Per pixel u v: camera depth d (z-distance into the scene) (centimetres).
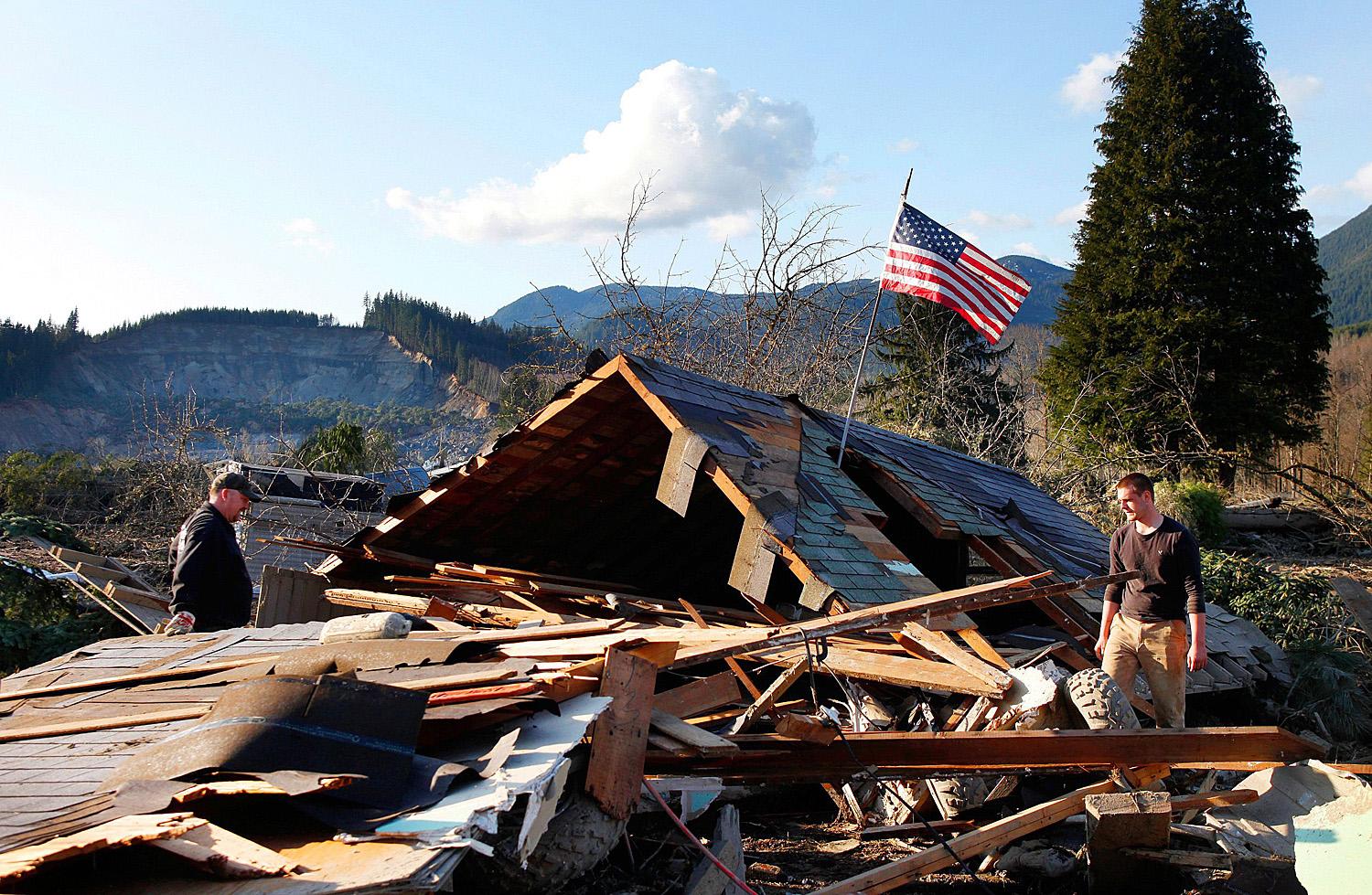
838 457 930
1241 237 2872
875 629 680
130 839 255
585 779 386
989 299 917
